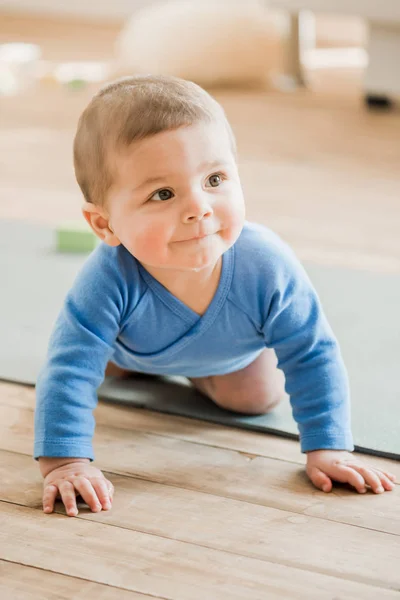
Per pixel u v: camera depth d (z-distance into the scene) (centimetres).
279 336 133
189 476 132
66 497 123
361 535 117
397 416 146
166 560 112
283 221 240
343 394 132
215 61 385
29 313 184
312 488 129
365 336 173
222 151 118
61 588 108
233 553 114
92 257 134
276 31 399
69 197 259
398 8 324
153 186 116
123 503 125
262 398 146
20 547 115
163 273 129
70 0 524
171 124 115
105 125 118
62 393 128
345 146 309
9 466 135
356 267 208
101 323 129
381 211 247
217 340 134
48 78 393
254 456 137
